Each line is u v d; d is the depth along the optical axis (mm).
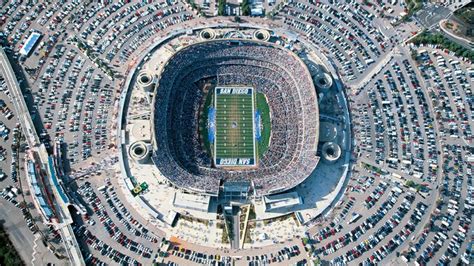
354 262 155250
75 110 173375
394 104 184000
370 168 171875
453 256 158500
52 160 162125
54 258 149625
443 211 165750
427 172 172500
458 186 170375
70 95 175875
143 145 164000
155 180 163375
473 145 177875
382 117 181250
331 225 160750
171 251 153125
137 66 182500
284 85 184875
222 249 155000
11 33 186750
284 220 160750
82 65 182250
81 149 167375
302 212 161750
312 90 173875
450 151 176500
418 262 156375
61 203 156000
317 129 164875
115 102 176000
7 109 171500
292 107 181000
